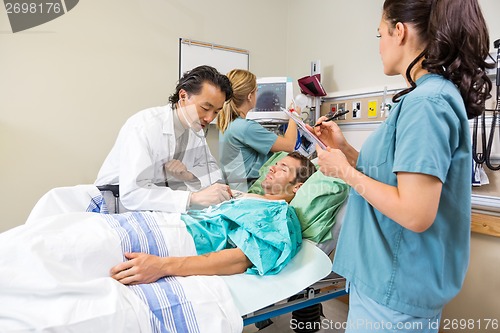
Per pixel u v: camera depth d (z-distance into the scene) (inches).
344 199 53.6
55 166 75.4
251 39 101.3
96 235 37.3
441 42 27.4
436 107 26.5
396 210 26.1
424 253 30.1
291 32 107.3
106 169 52.6
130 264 36.7
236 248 43.7
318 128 44.4
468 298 58.8
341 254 35.7
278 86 84.0
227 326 34.9
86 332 29.2
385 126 31.2
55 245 34.2
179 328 33.0
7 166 70.5
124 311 31.2
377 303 31.8
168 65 87.7
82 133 77.9
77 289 31.4
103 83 79.4
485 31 28.1
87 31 76.7
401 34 30.1
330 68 93.7
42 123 73.4
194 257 40.5
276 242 43.1
